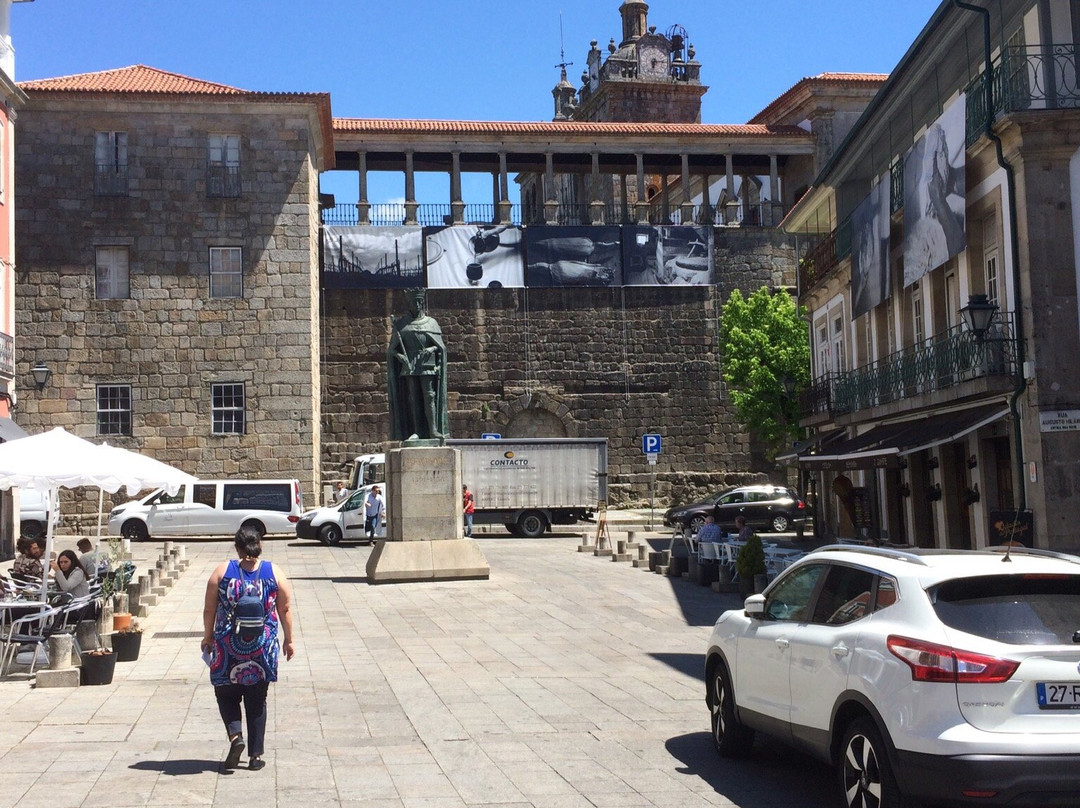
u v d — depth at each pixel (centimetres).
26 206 4291
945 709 628
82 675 1248
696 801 782
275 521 3819
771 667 819
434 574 2330
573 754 923
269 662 859
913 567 702
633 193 6569
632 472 5016
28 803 756
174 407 4312
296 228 4400
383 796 787
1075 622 658
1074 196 2011
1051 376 1984
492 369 4959
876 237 2822
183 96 4331
